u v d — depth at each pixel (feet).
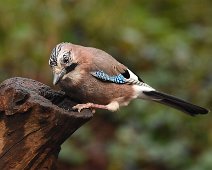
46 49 44.68
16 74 44.55
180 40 47.32
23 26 44.70
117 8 47.44
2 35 45.06
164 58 45.98
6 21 44.88
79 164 41.78
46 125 20.70
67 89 27.58
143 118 42.73
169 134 42.11
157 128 42.19
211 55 45.93
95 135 44.55
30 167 21.27
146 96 30.94
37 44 44.68
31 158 21.13
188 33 48.57
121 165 40.96
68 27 46.09
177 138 41.83
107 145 43.29
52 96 23.86
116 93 28.96
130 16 48.24
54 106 20.70
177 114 42.19
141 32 47.98
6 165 21.11
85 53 27.96
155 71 45.32
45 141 20.98
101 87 28.27
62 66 27.04
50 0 45.14
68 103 25.73
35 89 22.97
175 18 51.11
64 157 41.52
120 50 47.24
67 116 20.70
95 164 42.06
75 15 46.34
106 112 45.32
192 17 50.98
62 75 26.94
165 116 42.14
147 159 40.81
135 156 40.83
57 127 20.81
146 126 42.34
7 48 44.80
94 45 47.21
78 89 27.66
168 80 44.60
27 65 44.83
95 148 43.01
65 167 41.68
